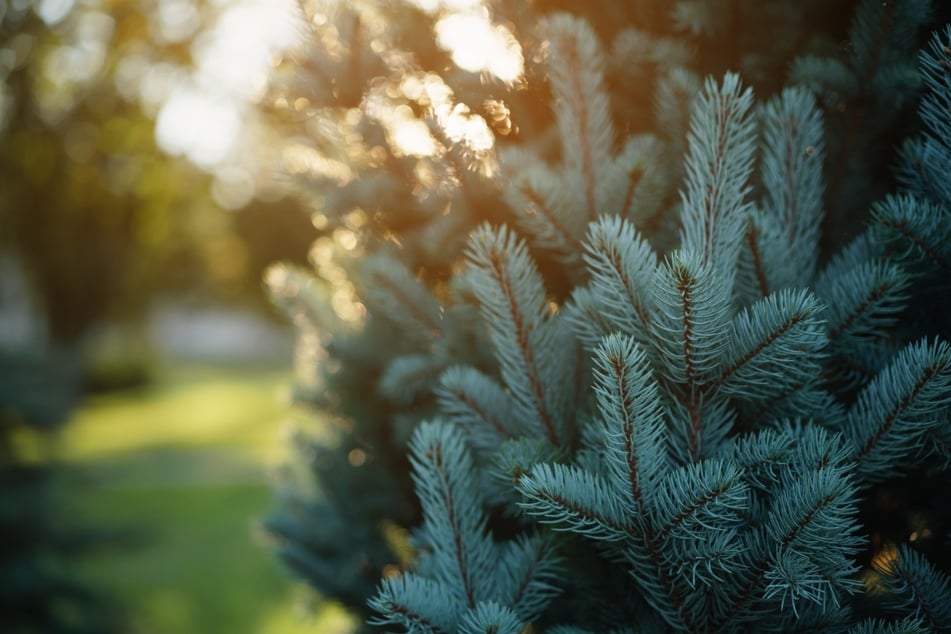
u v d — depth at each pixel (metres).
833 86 0.85
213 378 18.75
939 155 0.77
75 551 3.17
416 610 0.75
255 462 8.03
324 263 1.06
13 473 3.05
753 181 0.88
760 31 0.88
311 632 3.29
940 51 0.75
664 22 0.91
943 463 0.77
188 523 5.43
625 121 0.93
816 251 0.85
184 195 9.74
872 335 0.81
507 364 0.81
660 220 0.86
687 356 0.73
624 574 0.78
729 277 0.76
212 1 5.12
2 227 9.05
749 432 0.78
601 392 0.72
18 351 3.20
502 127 0.94
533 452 0.75
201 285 20.23
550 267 0.90
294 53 0.93
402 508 1.00
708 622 0.75
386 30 0.95
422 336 0.93
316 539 1.04
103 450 8.80
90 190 8.81
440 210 0.92
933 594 0.74
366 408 1.00
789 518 0.71
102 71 6.27
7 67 5.85
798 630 0.74
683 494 0.71
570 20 0.83
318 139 1.01
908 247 0.77
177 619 3.51
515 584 0.79
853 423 0.76
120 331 14.79
